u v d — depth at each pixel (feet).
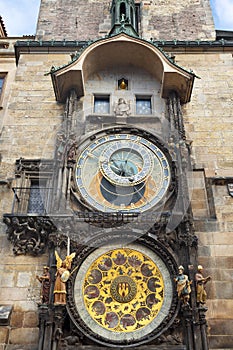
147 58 57.52
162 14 76.59
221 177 50.06
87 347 37.09
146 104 57.31
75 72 53.93
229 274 43.29
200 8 77.97
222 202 48.52
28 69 62.13
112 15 72.23
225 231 46.24
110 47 56.29
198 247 44.98
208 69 62.64
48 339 36.70
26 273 43.21
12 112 57.11
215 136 55.21
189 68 62.69
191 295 39.22
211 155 53.31
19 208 47.50
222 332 39.78
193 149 53.83
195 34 73.26
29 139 54.29
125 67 59.72
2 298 41.78
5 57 66.90
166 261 41.55
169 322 38.55
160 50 55.83
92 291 40.60
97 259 42.14
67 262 39.91
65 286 39.01
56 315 37.60
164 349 37.19
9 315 40.27
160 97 57.16
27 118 56.49
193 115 57.21
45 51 64.13
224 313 40.86
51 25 73.92
